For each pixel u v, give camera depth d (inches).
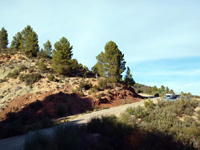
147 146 212.7
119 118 374.6
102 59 1590.8
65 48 1529.3
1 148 228.4
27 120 764.6
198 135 307.4
